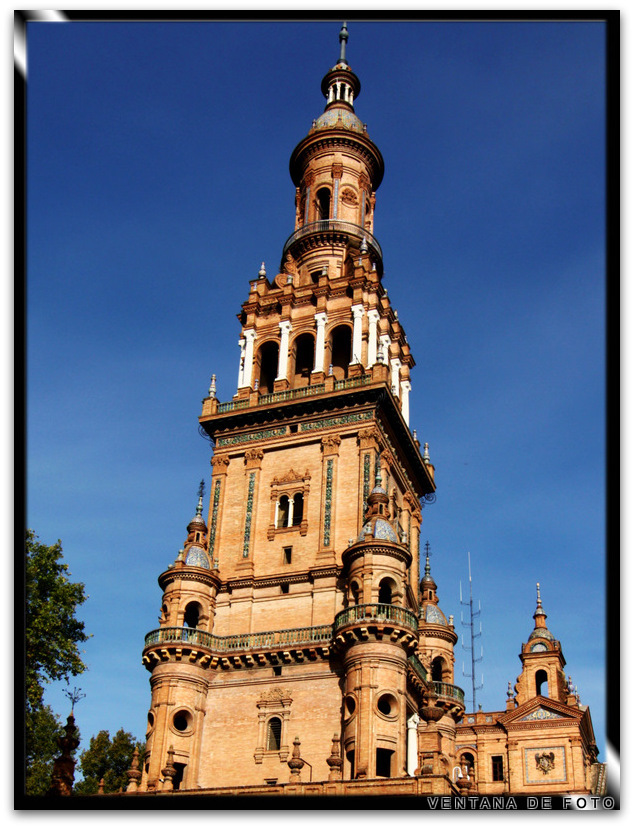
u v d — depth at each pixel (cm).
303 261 6675
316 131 7069
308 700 4812
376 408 5453
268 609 5159
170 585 5253
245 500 5541
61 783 3812
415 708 5259
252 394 5825
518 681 7375
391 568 4856
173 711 4891
